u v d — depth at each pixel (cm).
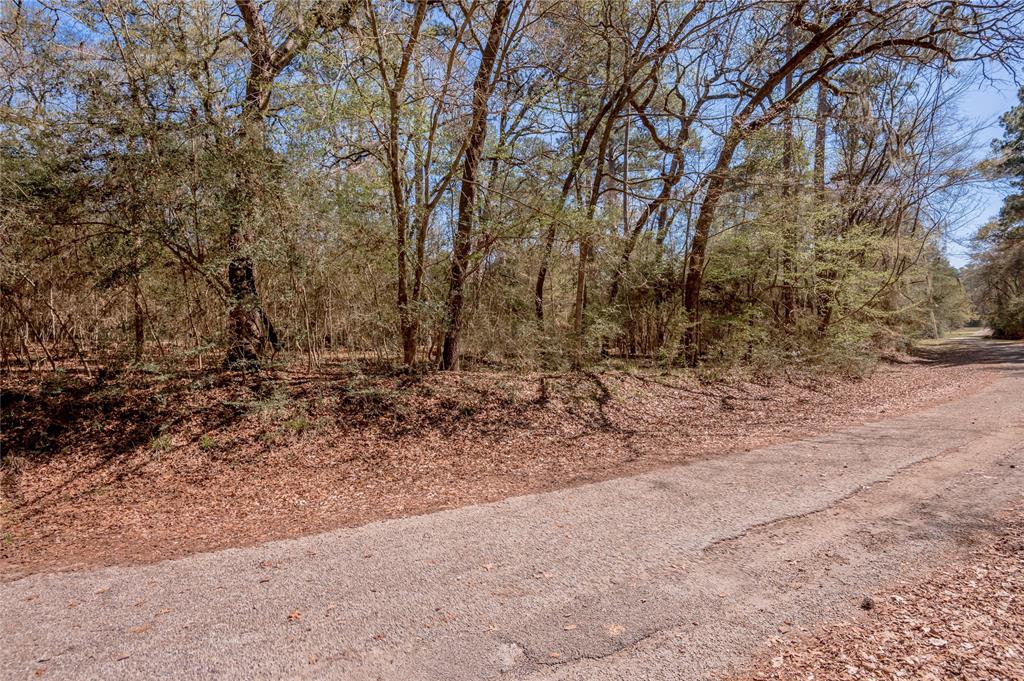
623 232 1535
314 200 1009
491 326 1369
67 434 815
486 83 1132
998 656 291
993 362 2252
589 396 1186
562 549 479
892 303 2269
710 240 1720
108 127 842
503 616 369
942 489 592
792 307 1859
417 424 949
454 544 502
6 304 918
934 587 377
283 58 1062
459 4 999
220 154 894
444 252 1195
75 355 1032
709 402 1279
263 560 483
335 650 335
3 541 575
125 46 865
